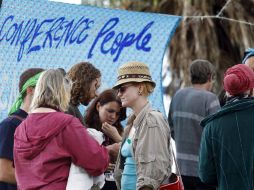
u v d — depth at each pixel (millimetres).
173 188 9977
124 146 10406
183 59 25375
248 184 9805
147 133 9859
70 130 9297
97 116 11953
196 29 25359
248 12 25875
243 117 9953
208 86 13648
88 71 11000
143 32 13328
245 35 25469
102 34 13164
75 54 13016
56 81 9500
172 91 25609
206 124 10266
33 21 12828
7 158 10164
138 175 9773
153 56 13312
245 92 10102
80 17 13078
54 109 9469
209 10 25453
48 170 9242
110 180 11789
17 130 9562
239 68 10164
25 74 10844
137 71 10234
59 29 12961
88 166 9289
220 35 25891
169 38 13320
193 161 13312
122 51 13242
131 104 10211
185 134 13383
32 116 9414
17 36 12719
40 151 9289
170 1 26031
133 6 26516
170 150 10133
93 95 11055
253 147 9844
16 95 12578
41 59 12828
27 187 9250
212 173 10156
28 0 12805
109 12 13188
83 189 9250
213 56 25344
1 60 12617
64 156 9281
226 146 9945
